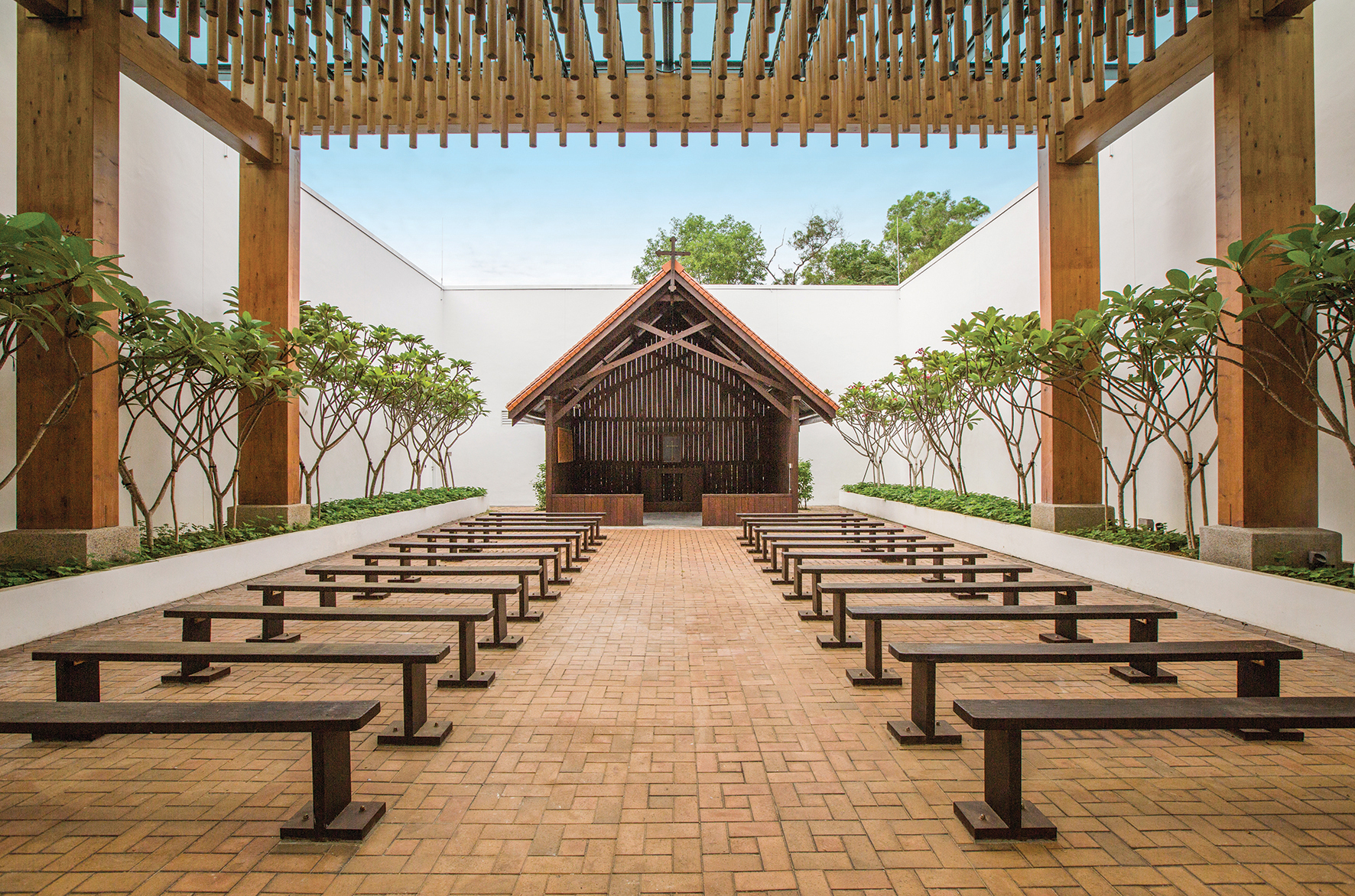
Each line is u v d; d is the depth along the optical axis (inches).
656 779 106.7
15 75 236.7
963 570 204.7
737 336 469.4
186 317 227.8
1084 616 149.8
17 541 207.3
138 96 288.2
